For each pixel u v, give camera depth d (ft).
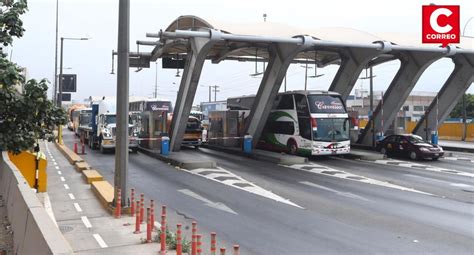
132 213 37.29
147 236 28.66
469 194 50.37
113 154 95.40
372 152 94.68
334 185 56.18
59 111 46.83
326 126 86.33
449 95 105.70
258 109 95.09
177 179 60.75
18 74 43.01
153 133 99.35
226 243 30.17
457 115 237.66
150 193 50.01
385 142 94.94
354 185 56.34
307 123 87.04
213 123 117.29
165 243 26.96
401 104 102.47
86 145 119.75
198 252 21.61
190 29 83.76
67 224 34.01
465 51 92.63
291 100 92.99
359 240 31.17
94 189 47.93
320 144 85.30
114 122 98.12
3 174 42.60
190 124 113.91
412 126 162.50
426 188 54.44
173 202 44.88
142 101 117.19
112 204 38.60
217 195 48.91
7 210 35.32
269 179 61.00
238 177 62.75
